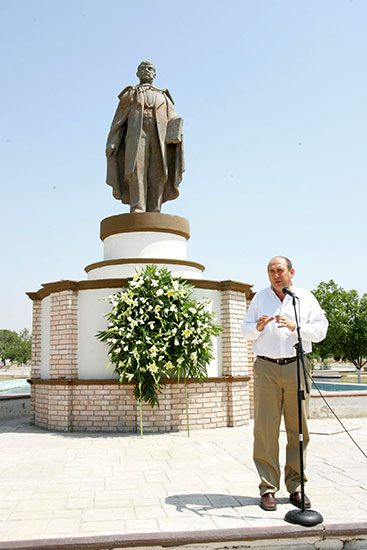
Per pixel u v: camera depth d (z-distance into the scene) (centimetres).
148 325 921
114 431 930
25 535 384
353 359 3158
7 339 9444
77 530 395
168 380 936
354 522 401
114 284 977
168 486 536
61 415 959
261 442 459
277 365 462
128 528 397
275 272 470
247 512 436
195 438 859
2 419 1223
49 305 1093
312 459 691
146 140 1168
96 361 967
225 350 1027
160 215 1102
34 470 623
